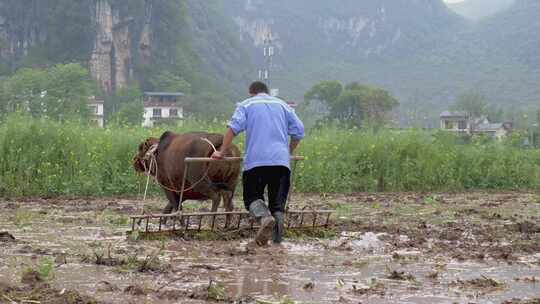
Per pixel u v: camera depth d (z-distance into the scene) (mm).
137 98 166125
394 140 28984
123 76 186875
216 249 11383
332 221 15633
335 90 153125
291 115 12023
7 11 185000
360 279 9266
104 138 24750
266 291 8461
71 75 114250
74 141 23875
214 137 12984
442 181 29422
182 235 12516
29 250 10938
